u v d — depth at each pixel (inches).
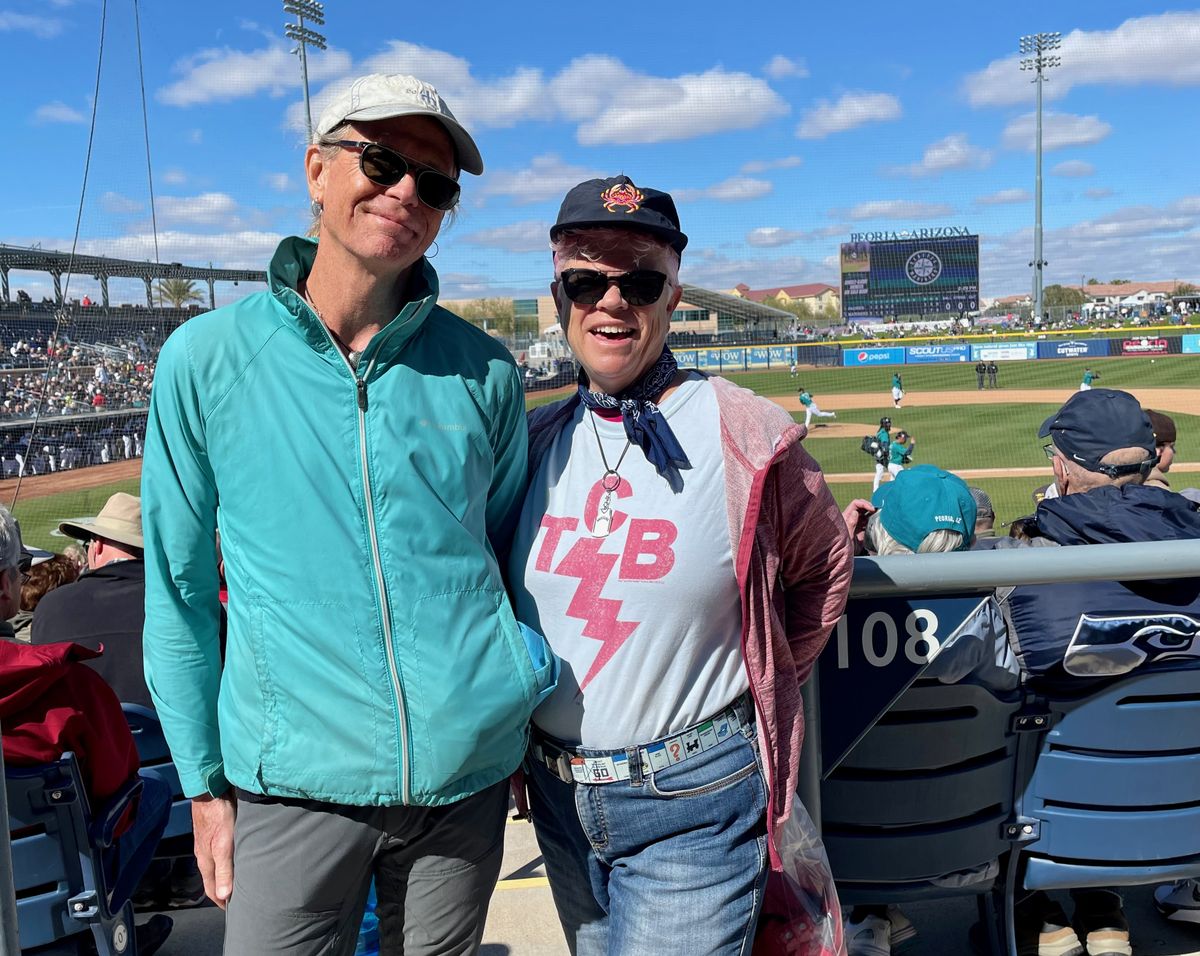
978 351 1662.2
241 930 60.7
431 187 57.2
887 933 89.3
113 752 78.0
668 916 60.7
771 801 62.8
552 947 95.7
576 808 65.8
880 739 78.8
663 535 62.1
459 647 58.1
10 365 882.1
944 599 75.9
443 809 60.9
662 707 62.2
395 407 58.1
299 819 59.1
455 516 59.5
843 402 1161.4
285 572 56.9
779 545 64.7
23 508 525.7
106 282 695.7
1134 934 94.2
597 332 64.9
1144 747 79.3
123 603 101.3
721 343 1892.2
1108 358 1563.7
